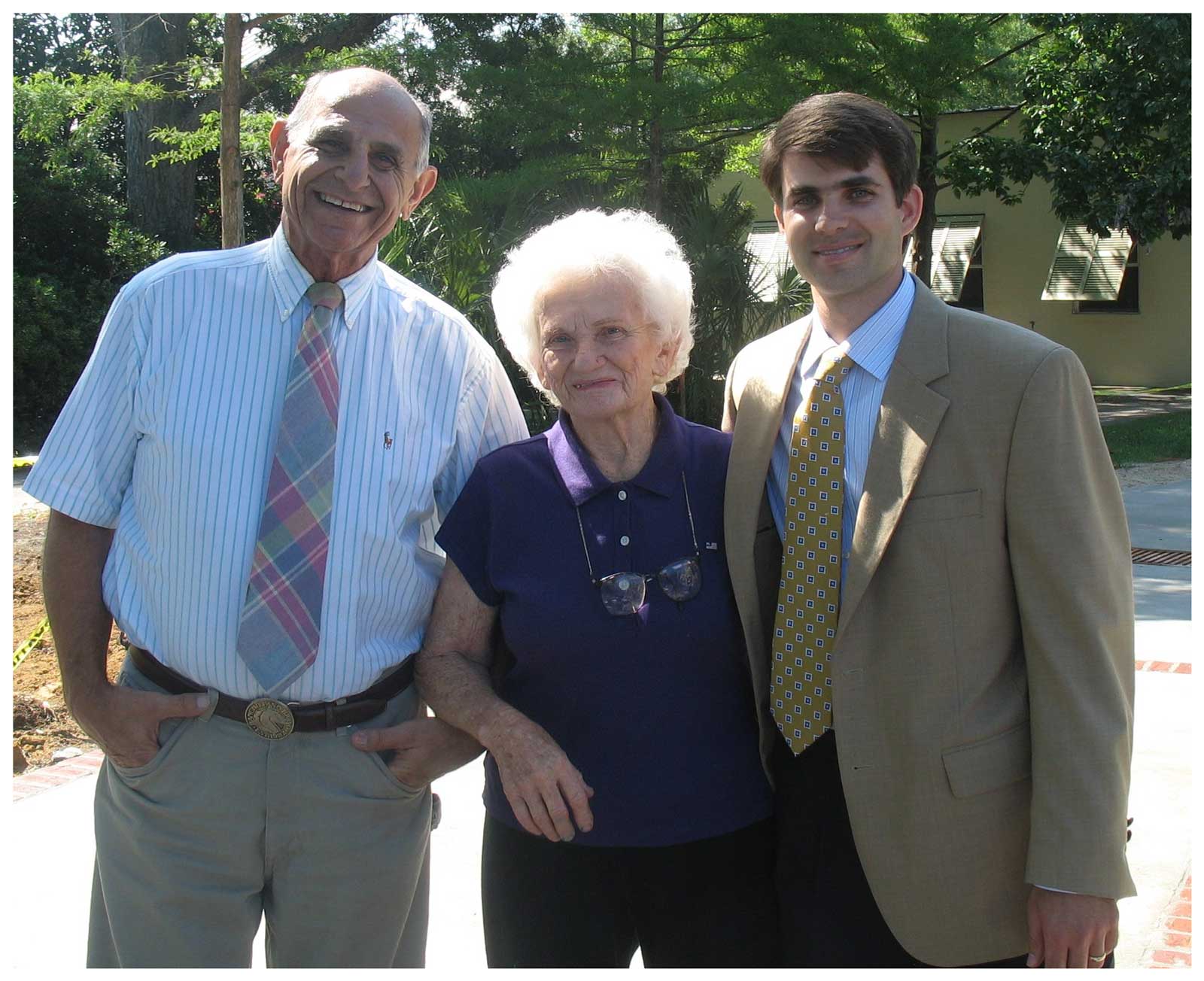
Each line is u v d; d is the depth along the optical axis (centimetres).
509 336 212
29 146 1711
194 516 201
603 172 1258
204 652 202
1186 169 1447
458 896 324
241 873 210
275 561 199
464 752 215
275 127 216
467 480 217
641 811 197
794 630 199
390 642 213
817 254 197
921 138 1592
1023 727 189
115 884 215
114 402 204
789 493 201
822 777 200
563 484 204
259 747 205
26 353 1527
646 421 210
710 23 1160
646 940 206
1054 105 1580
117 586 212
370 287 212
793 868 205
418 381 216
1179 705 454
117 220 1761
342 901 213
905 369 190
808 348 209
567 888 203
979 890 188
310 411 201
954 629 185
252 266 210
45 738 427
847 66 1130
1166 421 1514
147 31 1473
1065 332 2198
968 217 2245
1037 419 179
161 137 850
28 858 336
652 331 203
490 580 205
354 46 1362
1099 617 179
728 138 1371
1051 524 178
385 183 204
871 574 187
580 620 197
